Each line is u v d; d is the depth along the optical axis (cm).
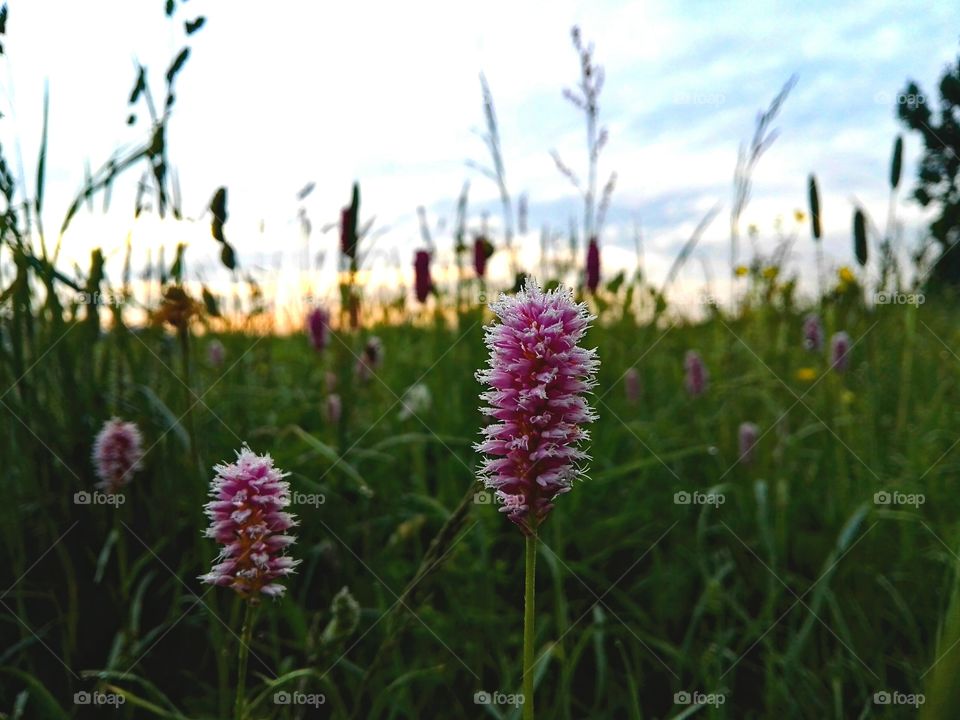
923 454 383
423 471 380
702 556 323
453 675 286
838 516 375
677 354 564
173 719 215
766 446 406
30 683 235
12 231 270
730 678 295
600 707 285
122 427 265
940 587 321
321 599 322
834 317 420
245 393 406
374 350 421
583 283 443
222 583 171
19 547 278
